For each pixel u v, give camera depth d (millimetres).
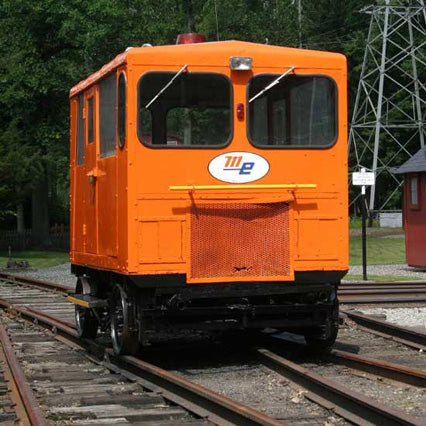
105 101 14484
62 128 60688
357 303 21672
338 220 13758
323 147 13766
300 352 14828
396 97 87938
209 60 13453
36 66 57875
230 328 13672
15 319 21234
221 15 64375
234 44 13617
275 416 9891
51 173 64875
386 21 73500
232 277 13367
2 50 59344
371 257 42281
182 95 13359
